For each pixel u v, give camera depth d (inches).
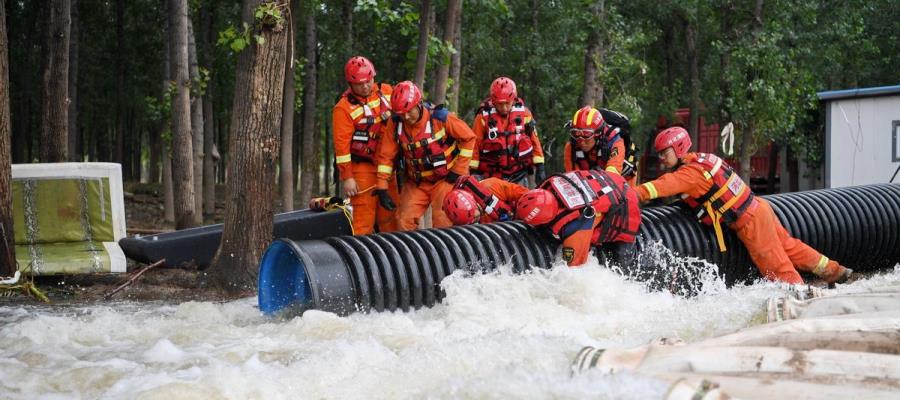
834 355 135.4
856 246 399.2
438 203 353.7
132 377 194.2
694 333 217.3
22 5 928.9
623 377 130.7
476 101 775.1
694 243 323.0
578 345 176.9
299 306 274.8
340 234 415.2
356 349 206.5
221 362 205.8
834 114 629.6
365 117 366.3
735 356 139.9
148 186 1107.3
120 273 398.0
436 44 449.1
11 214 365.1
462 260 274.1
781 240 333.4
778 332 155.7
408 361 182.9
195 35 839.7
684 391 119.6
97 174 408.5
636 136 987.3
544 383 134.1
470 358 175.2
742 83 809.5
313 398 172.6
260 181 359.9
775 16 851.4
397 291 262.2
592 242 289.3
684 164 322.7
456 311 255.9
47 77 505.4
